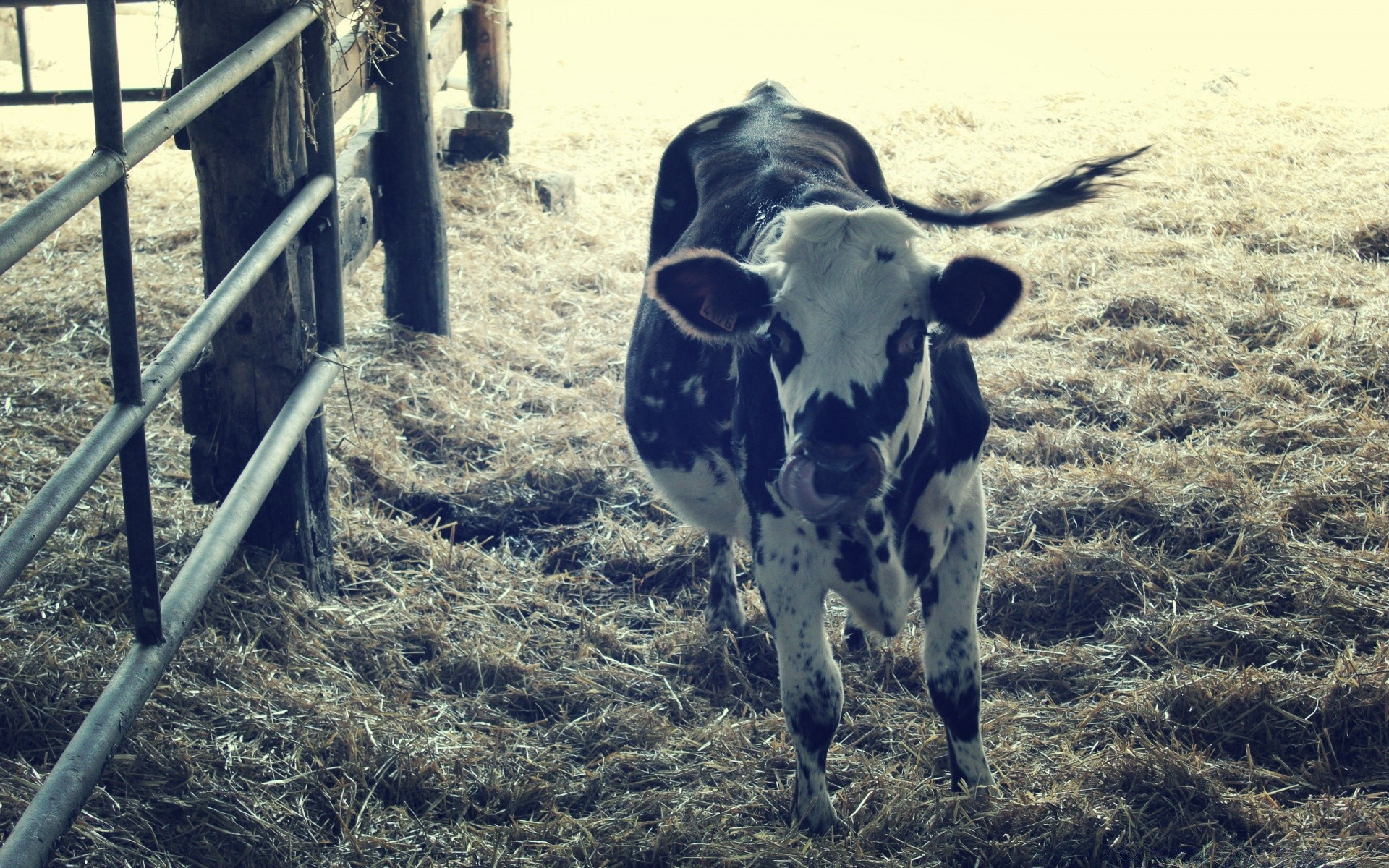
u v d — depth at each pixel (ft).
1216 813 9.08
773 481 9.04
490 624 12.19
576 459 15.08
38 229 6.44
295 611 11.67
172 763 9.29
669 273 8.37
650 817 9.45
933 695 9.51
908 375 8.41
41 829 6.92
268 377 11.64
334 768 9.69
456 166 25.08
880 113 31.73
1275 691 10.30
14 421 14.88
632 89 35.37
